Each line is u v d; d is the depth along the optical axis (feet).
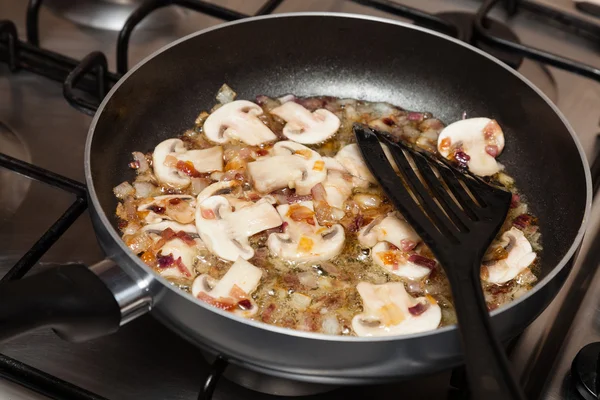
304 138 1.94
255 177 1.82
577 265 1.81
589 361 1.59
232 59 2.00
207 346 1.49
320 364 1.45
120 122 1.84
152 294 1.47
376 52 2.03
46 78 2.10
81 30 2.30
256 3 2.37
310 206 1.79
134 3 2.34
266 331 1.42
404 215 1.64
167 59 1.89
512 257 1.73
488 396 1.33
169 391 1.59
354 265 1.73
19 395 1.55
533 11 2.33
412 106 2.04
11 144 1.96
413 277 1.71
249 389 1.61
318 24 1.99
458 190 1.70
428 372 1.48
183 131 1.95
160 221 1.74
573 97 2.16
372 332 1.59
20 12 2.34
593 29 2.29
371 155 1.76
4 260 1.75
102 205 1.75
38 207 1.84
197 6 2.08
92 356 1.62
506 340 1.53
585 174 1.72
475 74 1.98
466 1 2.39
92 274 1.44
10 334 1.39
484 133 1.93
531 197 1.87
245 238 1.72
